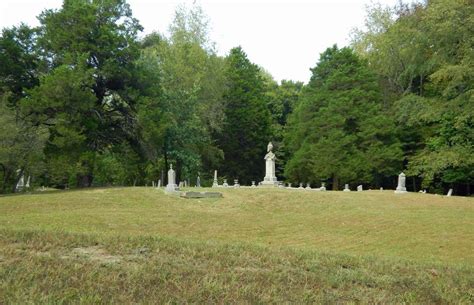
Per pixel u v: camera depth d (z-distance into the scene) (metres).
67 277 6.55
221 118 45.12
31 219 15.62
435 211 19.52
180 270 7.09
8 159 29.00
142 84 34.34
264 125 54.56
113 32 32.69
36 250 7.87
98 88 33.75
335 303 6.32
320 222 17.44
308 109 43.66
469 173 35.78
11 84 31.92
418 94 42.22
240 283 6.74
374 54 43.84
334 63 45.25
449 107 31.64
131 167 45.38
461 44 30.91
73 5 31.89
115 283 6.44
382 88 43.69
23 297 5.77
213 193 23.23
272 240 14.23
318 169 40.22
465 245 13.82
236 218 18.08
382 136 40.16
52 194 23.77
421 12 37.00
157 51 40.66
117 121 35.59
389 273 7.89
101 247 8.30
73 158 29.88
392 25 42.34
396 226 16.42
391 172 40.00
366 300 6.46
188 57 41.09
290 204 21.73
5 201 20.97
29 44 32.56
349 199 23.08
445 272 8.30
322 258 8.60
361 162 38.56
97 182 52.94
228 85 52.62
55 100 28.48
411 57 37.72
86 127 31.05
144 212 18.41
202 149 43.84
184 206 20.72
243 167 54.25
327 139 40.28
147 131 32.31
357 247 13.41
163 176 46.28
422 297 6.74
